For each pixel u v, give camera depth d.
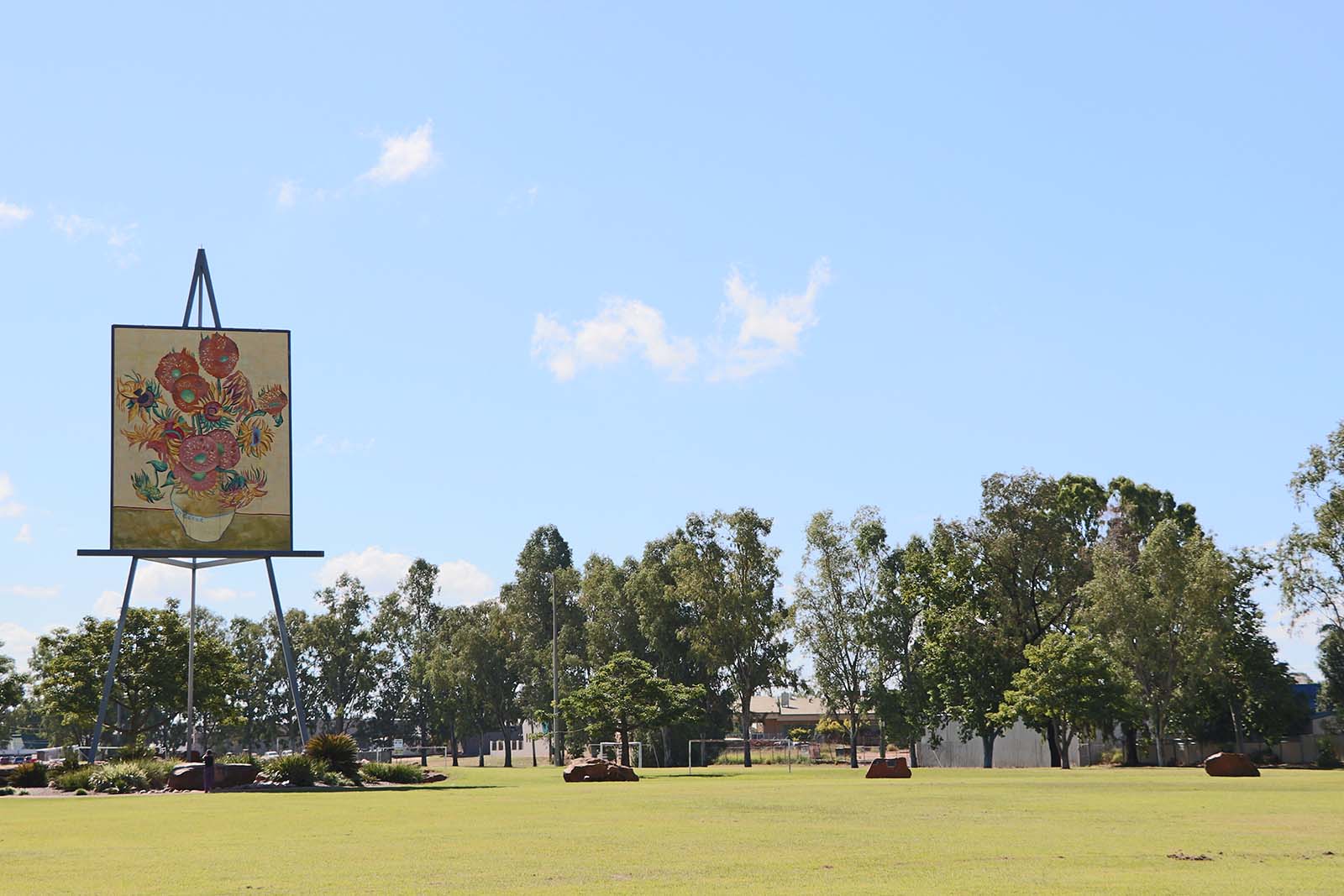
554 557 146.12
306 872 17.88
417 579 164.75
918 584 98.75
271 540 69.25
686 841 22.81
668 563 121.62
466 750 185.62
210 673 95.50
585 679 134.75
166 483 68.19
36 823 31.67
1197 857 18.81
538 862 19.14
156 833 27.22
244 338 70.44
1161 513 119.69
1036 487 96.56
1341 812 30.36
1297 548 83.19
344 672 148.88
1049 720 90.75
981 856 19.30
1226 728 99.62
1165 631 88.44
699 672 118.38
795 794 44.06
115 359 68.25
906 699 97.69
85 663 90.75
